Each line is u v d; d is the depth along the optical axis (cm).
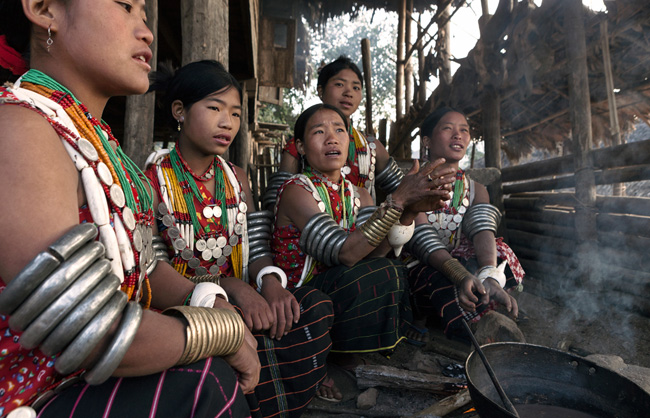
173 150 181
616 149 335
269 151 1630
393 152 872
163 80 191
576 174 363
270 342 164
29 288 67
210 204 181
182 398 92
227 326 98
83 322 70
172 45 648
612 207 350
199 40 262
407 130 809
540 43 391
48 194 75
